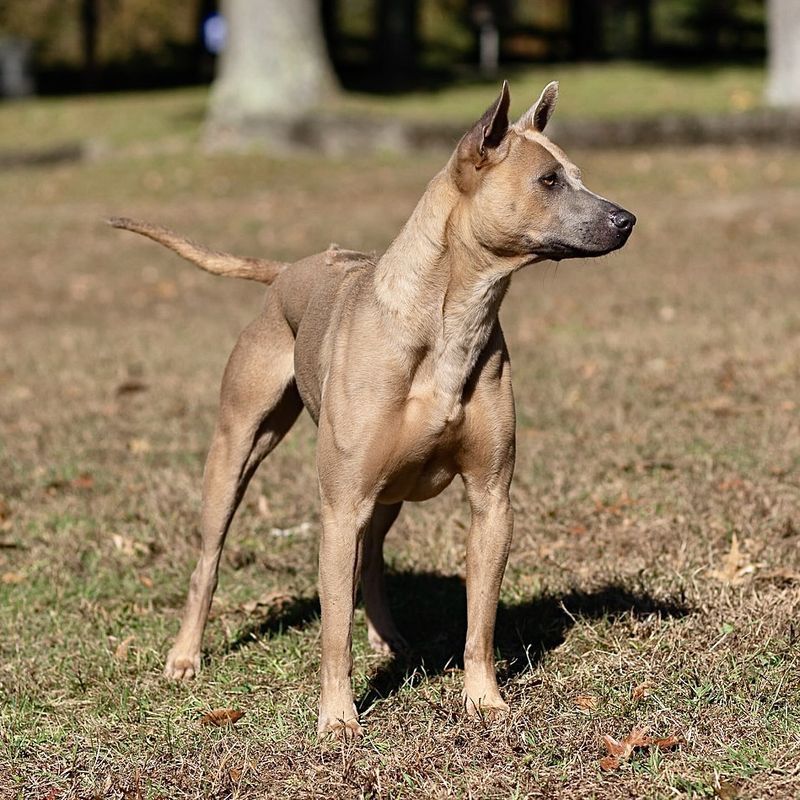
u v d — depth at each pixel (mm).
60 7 49438
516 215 6180
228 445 7449
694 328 15227
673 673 6668
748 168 26406
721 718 6152
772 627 7039
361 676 7203
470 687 6574
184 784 5934
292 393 7508
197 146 30984
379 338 6266
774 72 32188
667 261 19625
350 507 6332
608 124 29156
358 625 8094
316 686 6992
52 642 7840
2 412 13188
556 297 17844
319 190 26609
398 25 40250
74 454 11656
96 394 13758
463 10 48625
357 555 6398
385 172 27922
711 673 6602
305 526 9688
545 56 48688
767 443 10594
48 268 21781
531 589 8102
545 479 10188
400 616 8102
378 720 6465
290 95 31953
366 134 30297
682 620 7297
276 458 11258
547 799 5590
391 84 38281
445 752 6031
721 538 8625
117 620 8148
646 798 5535
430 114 31797
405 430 6254
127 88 48062
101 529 9766
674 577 7840
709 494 9477
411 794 5703
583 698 6508
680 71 39969
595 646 7184
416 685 7004
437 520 9500
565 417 11875
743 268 18703
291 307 7312
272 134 30469
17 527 9898
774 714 6164
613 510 9406
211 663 7488
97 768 6160
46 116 38250
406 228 6363
